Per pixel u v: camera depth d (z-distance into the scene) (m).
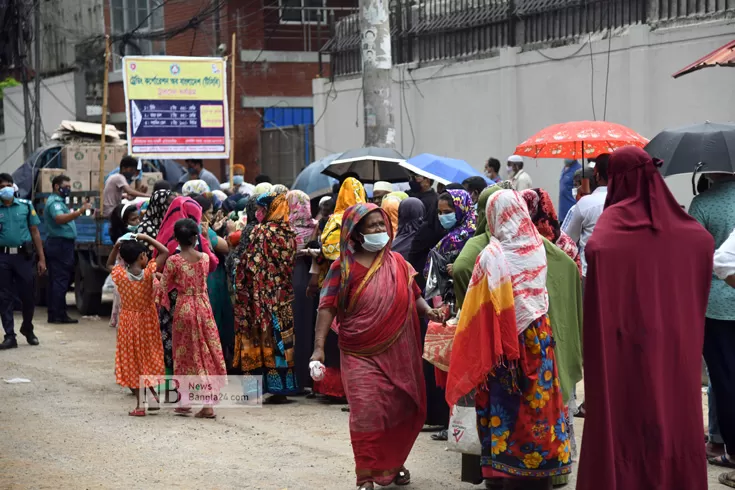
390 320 5.84
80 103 26.16
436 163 10.32
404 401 5.92
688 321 4.74
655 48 12.71
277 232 8.67
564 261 5.79
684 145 6.80
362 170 11.78
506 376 5.38
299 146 22.56
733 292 6.04
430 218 7.57
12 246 11.90
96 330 13.47
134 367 8.31
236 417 8.27
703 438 4.76
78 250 14.95
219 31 23.92
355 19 18.81
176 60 14.65
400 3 17.53
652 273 4.67
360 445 5.81
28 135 27.28
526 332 5.36
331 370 8.65
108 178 14.46
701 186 7.19
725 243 5.62
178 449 7.18
